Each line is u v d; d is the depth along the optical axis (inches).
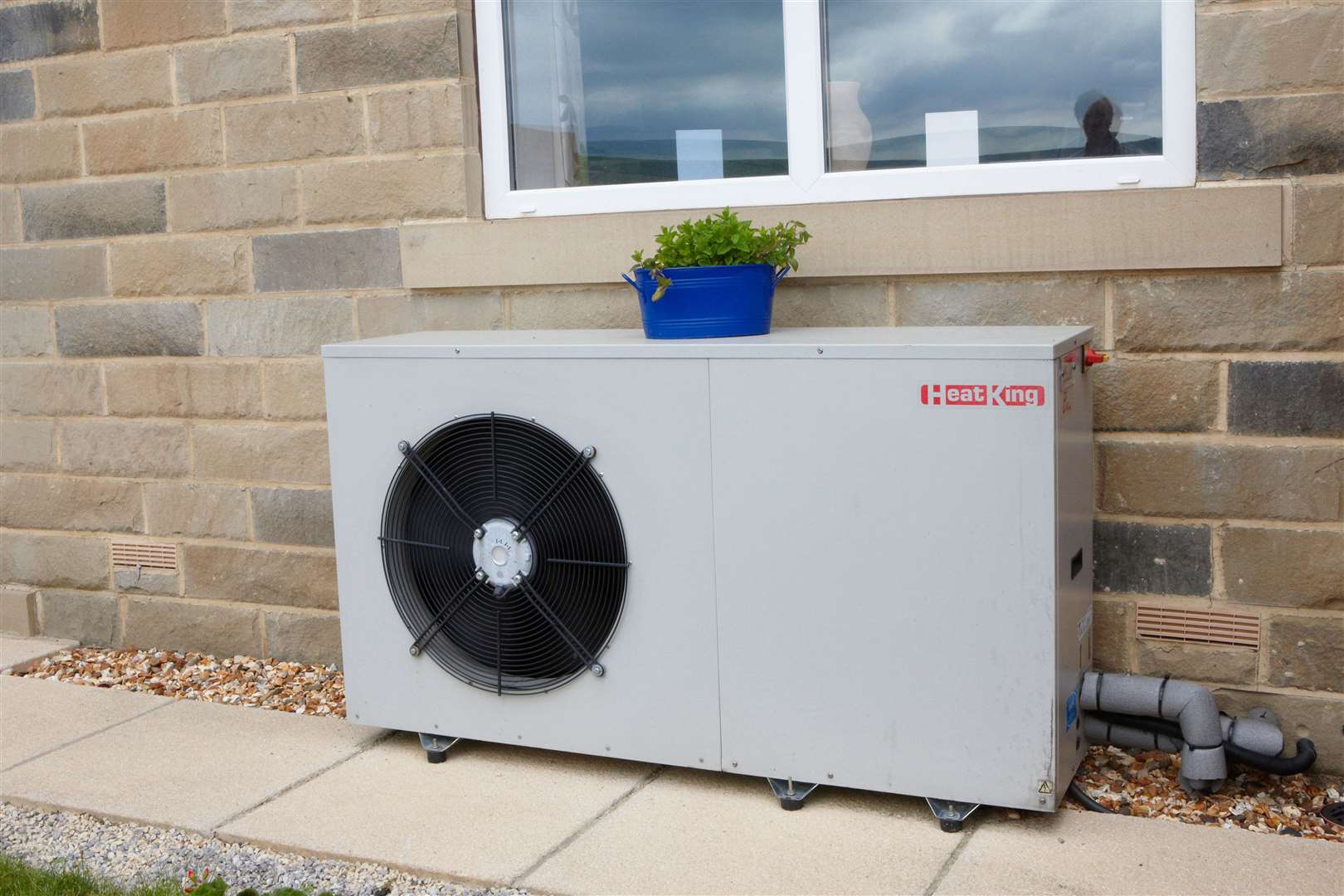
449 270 173.9
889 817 132.9
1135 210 140.4
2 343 208.5
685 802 138.3
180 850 132.6
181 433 196.2
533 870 123.4
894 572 128.5
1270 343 138.2
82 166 197.6
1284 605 140.6
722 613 136.4
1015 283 148.0
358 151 178.7
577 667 145.4
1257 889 114.7
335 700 177.6
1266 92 136.0
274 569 192.1
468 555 150.1
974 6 153.5
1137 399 144.2
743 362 131.7
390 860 126.6
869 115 159.8
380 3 174.7
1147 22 145.7
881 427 127.0
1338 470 136.9
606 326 167.8
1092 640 147.4
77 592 208.7
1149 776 143.7
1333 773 140.6
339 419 153.9
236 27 183.8
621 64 171.2
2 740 163.2
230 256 189.0
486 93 175.5
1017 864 121.2
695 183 167.0
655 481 137.6
